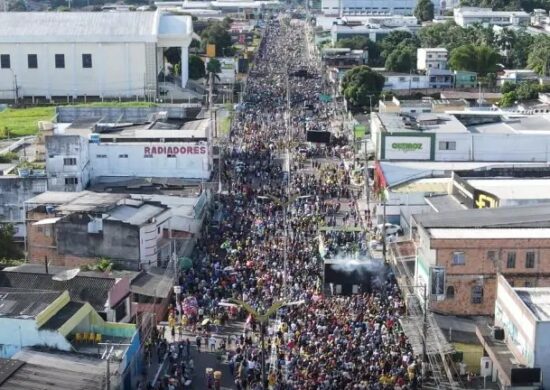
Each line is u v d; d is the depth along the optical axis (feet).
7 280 236.43
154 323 241.14
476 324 238.68
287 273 278.87
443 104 548.31
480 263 247.50
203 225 341.41
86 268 266.36
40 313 206.28
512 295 213.46
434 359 216.74
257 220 347.36
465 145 424.46
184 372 215.31
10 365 192.13
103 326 218.59
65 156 365.20
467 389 206.08
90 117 500.33
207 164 404.77
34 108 648.79
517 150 425.28
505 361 205.67
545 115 495.41
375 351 221.05
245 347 227.40
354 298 261.65
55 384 185.78
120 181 394.52
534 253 247.50
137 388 208.64
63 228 284.82
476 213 287.89
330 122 572.10
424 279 253.85
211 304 255.91
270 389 202.28
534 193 328.70
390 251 296.71
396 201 356.18
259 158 462.60
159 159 402.72
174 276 270.87
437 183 375.04
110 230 282.36
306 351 221.25
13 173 369.71
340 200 389.60
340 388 203.21
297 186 404.57
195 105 546.67
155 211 302.45
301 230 334.24
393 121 452.35
